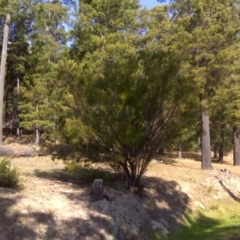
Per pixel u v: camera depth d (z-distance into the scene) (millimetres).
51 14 28031
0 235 5969
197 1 16984
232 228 9859
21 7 20656
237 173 19812
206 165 17531
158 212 9914
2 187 8016
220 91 16484
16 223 6434
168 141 9477
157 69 9336
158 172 14695
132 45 17250
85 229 7164
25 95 22578
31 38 24375
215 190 14289
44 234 6508
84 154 9656
